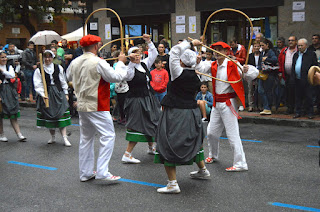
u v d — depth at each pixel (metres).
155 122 6.78
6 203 5.03
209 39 14.30
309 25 12.52
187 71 5.12
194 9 14.38
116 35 16.48
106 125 5.60
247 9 13.55
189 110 5.14
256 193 5.16
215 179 5.76
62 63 12.09
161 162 5.18
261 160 6.73
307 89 9.74
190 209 4.68
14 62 13.30
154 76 9.47
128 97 6.72
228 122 6.09
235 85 5.96
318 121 9.40
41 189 5.53
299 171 6.07
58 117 8.06
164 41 11.81
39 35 16.59
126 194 5.24
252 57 10.66
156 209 4.70
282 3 12.80
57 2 21.11
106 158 5.60
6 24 25.52
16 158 7.29
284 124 9.80
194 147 5.21
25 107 14.62
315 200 4.89
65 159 7.12
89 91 5.51
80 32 18.92
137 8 15.61
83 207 4.84
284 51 10.42
